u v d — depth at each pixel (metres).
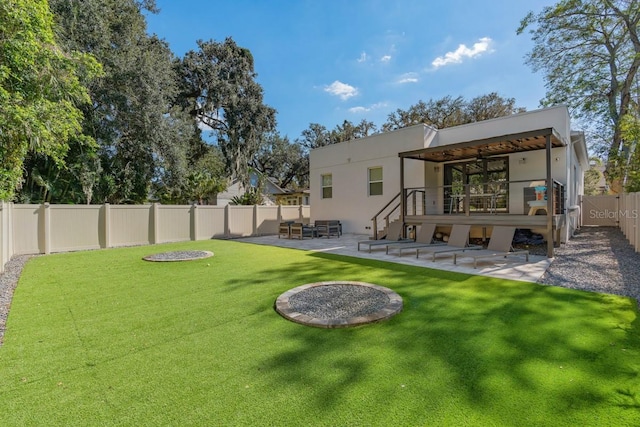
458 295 4.64
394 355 2.87
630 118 9.84
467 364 2.69
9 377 2.62
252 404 2.20
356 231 13.76
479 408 2.11
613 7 15.09
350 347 3.05
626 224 10.73
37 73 5.33
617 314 3.76
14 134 4.81
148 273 6.55
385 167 12.62
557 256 7.59
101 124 14.64
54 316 4.08
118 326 3.71
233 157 25.78
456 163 11.78
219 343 3.20
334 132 35.72
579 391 2.28
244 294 4.94
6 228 7.88
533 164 9.93
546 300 4.33
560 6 15.90
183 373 2.63
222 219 14.14
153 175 17.38
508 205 10.34
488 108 24.72
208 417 2.07
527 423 1.96
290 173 38.78
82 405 2.23
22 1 4.69
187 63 22.98
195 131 24.05
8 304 4.59
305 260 7.78
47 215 9.95
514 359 2.75
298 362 2.78
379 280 5.61
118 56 14.31
